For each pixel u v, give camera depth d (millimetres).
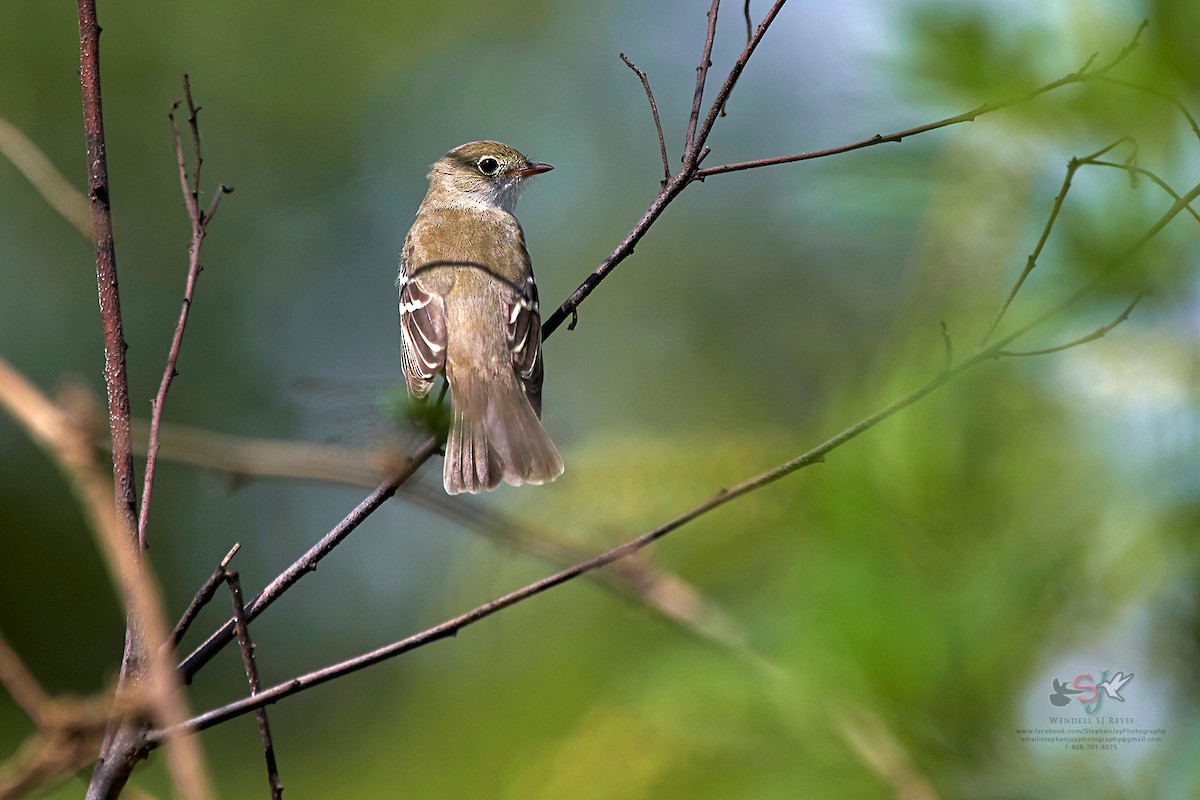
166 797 12977
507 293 9938
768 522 7742
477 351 9555
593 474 8102
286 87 22109
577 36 22578
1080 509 4574
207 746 18141
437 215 11047
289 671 19672
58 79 21031
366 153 22375
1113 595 4605
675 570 8031
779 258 19609
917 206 5613
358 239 22047
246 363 21328
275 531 20469
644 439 8539
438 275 10008
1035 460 4625
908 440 4617
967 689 4555
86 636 18906
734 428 15234
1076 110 5238
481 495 9961
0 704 16328
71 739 4309
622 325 20078
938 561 4527
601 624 10242
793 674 4668
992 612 4449
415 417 5426
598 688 9680
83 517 19062
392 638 19859
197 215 6004
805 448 7559
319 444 6887
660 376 19062
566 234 21656
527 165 11664
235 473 7016
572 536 7988
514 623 10641
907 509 4559
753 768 4969
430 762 12281
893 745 4555
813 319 18906
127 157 21297
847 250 18906
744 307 19609
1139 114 5078
